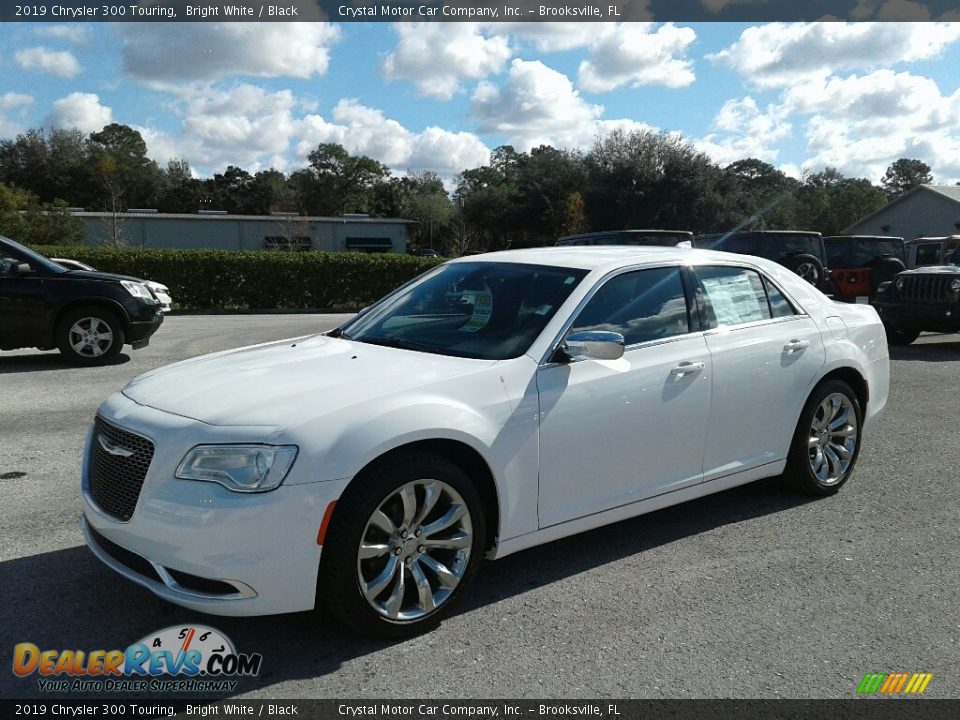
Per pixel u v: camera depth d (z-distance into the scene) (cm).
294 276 2400
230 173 10606
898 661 321
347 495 314
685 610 362
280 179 10669
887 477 571
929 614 361
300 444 306
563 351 385
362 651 324
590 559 419
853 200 7694
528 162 6588
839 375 527
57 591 371
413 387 344
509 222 6481
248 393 341
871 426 557
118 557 331
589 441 388
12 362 1084
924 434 701
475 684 301
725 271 480
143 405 348
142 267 2277
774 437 484
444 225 7438
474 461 355
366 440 315
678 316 441
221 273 2342
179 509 301
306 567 305
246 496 299
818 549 436
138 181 9394
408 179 10919
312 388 343
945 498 525
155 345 1295
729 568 409
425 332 424
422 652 324
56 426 703
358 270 2448
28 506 488
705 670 312
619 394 397
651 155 5391
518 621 350
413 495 330
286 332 1535
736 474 464
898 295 1309
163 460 312
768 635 340
